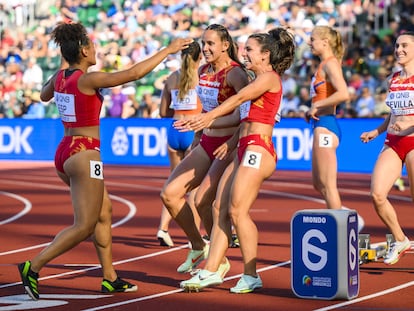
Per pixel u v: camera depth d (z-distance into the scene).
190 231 10.55
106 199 9.24
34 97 34.16
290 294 9.31
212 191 10.27
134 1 33.94
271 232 14.66
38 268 8.84
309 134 27.70
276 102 9.43
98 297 9.17
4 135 33.94
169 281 10.20
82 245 13.22
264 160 9.33
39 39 34.94
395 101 11.09
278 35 9.54
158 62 8.72
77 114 8.85
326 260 8.91
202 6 32.62
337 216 8.87
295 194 21.58
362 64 28.41
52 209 18.83
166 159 30.47
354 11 29.73
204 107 10.55
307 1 30.66
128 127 31.17
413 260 11.71
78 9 34.97
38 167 30.62
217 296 9.21
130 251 12.68
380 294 9.31
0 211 18.44
